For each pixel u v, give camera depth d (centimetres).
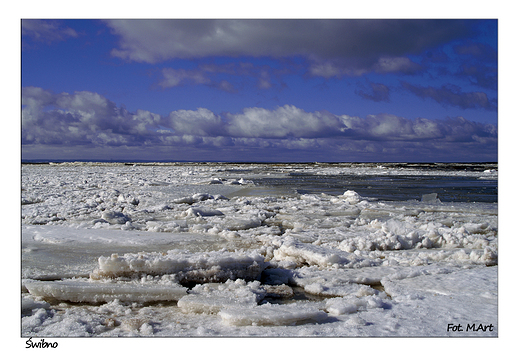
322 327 413
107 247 742
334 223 1124
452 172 5044
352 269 643
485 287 538
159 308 473
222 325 415
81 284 502
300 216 1245
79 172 4228
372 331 394
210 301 464
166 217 1170
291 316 421
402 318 436
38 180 2577
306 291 551
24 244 747
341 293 532
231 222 1076
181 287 506
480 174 4534
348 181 3203
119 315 447
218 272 567
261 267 597
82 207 1321
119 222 1017
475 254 704
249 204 1548
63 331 390
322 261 662
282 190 2288
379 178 3697
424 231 921
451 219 1212
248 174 4300
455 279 576
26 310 452
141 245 767
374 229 1023
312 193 2127
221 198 1702
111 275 540
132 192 1903
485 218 1238
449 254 729
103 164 8981
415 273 609
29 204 1420
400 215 1312
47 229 885
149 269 548
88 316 435
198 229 953
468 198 1906
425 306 472
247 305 455
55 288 480
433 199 1681
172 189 2162
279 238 843
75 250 712
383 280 579
